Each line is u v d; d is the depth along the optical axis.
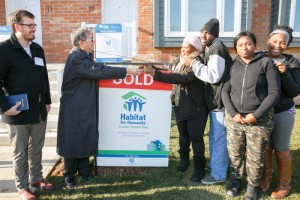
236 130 3.00
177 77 3.21
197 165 3.50
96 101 3.31
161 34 6.91
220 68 2.98
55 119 5.11
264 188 3.27
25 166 3.05
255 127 2.85
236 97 2.90
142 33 7.02
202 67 3.08
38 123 3.08
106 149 3.67
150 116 3.60
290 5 6.80
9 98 2.79
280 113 2.97
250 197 3.04
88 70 3.11
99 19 7.92
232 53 6.94
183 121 3.55
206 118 3.41
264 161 3.14
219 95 3.17
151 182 3.50
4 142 4.67
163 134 3.65
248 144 2.94
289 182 3.17
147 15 6.95
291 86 2.80
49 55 8.04
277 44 2.86
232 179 3.23
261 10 7.00
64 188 3.37
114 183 3.49
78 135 3.24
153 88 3.53
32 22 2.81
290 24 6.89
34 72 2.94
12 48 2.80
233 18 6.82
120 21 8.09
